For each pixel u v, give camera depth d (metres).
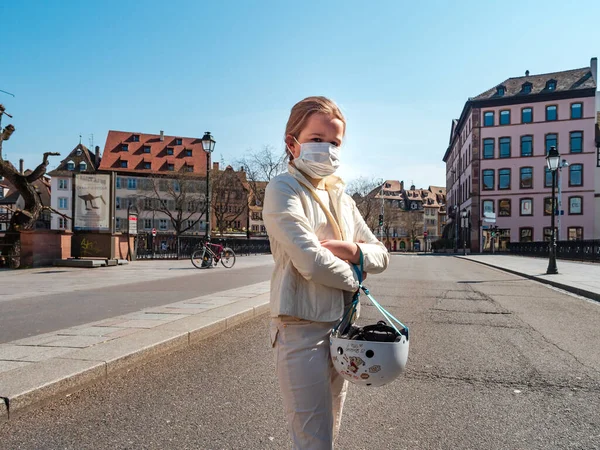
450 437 2.98
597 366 4.62
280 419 3.21
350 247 1.69
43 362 4.02
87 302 8.23
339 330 1.68
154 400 3.56
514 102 54.53
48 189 82.88
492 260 29.30
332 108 1.79
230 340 5.68
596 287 11.12
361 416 3.34
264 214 1.68
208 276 14.26
